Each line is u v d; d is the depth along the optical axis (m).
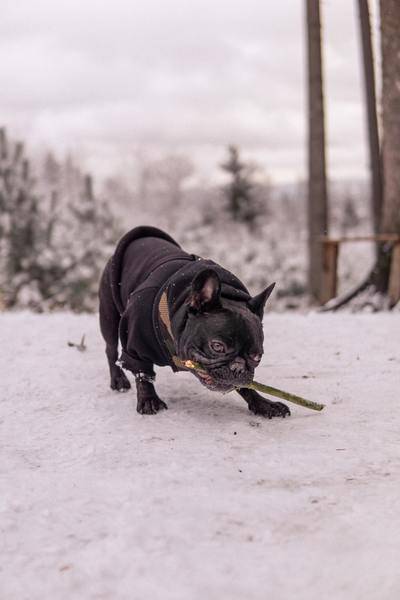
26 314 4.09
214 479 1.80
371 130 7.06
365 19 6.99
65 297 8.20
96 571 1.46
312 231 7.35
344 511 1.65
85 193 10.59
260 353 2.00
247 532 1.58
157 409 2.27
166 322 2.12
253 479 1.80
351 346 3.11
